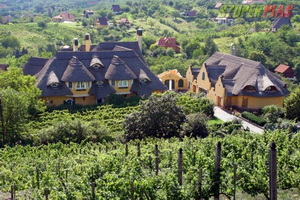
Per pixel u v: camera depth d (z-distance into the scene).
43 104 70.19
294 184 29.38
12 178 35.53
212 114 70.44
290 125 55.94
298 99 64.75
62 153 44.66
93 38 174.12
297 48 126.06
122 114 67.56
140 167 31.08
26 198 30.94
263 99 74.56
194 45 139.62
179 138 51.53
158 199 25.86
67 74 75.69
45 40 171.00
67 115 65.81
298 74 116.31
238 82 77.38
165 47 144.38
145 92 79.81
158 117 52.62
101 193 26.28
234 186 26.45
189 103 69.44
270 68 119.06
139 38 99.44
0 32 176.00
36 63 85.62
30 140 55.25
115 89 79.44
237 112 73.44
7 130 55.31
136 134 52.66
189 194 25.97
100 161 31.17
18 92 59.72
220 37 152.00
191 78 93.00
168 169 31.22
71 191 27.38
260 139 37.06
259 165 30.00
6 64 121.88
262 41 131.38
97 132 53.44
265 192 27.77
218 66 85.25
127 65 82.12
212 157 31.44
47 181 31.95
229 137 38.03
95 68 79.38
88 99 78.88
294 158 32.28
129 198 26.00
